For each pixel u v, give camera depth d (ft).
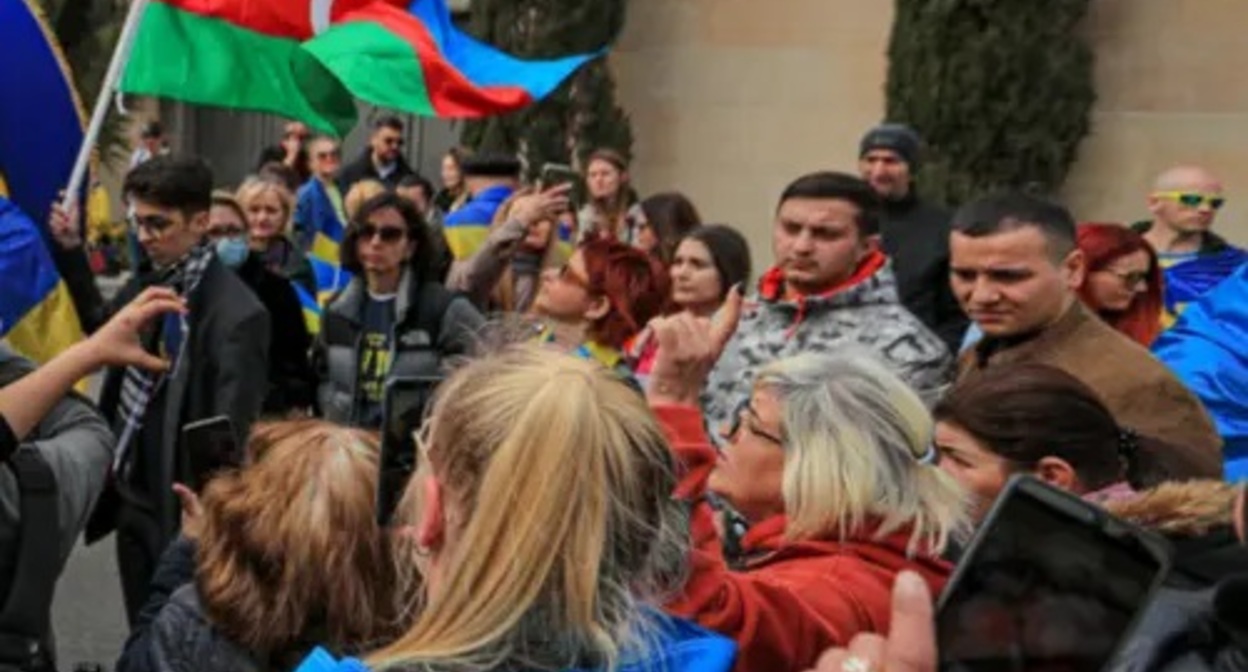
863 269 16.35
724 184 45.24
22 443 12.00
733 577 9.02
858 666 5.92
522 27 44.78
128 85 22.85
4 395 11.45
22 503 11.75
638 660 6.37
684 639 6.68
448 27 26.18
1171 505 8.26
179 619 9.98
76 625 25.48
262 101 23.79
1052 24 39.17
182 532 12.89
